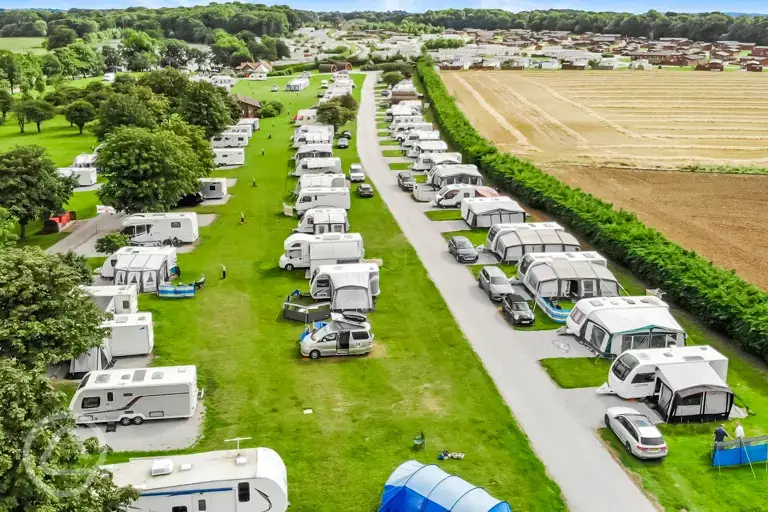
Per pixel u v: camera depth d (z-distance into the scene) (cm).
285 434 3188
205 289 4959
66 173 8125
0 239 4809
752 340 3962
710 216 6819
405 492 2562
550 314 4478
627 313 4028
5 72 17150
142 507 2430
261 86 18625
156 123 9038
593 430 3241
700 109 13625
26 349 3055
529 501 2731
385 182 8319
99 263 5472
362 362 3900
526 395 3550
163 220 5853
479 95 15838
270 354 3991
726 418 3341
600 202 6538
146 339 3900
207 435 3177
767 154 9688
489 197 6669
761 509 2692
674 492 2795
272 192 7806
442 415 3353
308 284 5081
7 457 1745
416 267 5416
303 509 2675
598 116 13075
